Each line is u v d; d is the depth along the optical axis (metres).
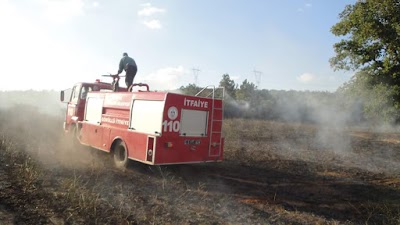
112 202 5.91
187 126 8.15
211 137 8.59
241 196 7.08
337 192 7.95
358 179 9.58
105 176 7.72
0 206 5.12
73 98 12.20
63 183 6.48
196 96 8.29
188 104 8.12
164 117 7.71
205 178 8.50
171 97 7.80
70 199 5.67
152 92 8.09
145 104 8.23
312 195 7.58
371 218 6.23
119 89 11.46
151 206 5.90
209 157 8.59
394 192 8.21
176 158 7.98
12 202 5.33
